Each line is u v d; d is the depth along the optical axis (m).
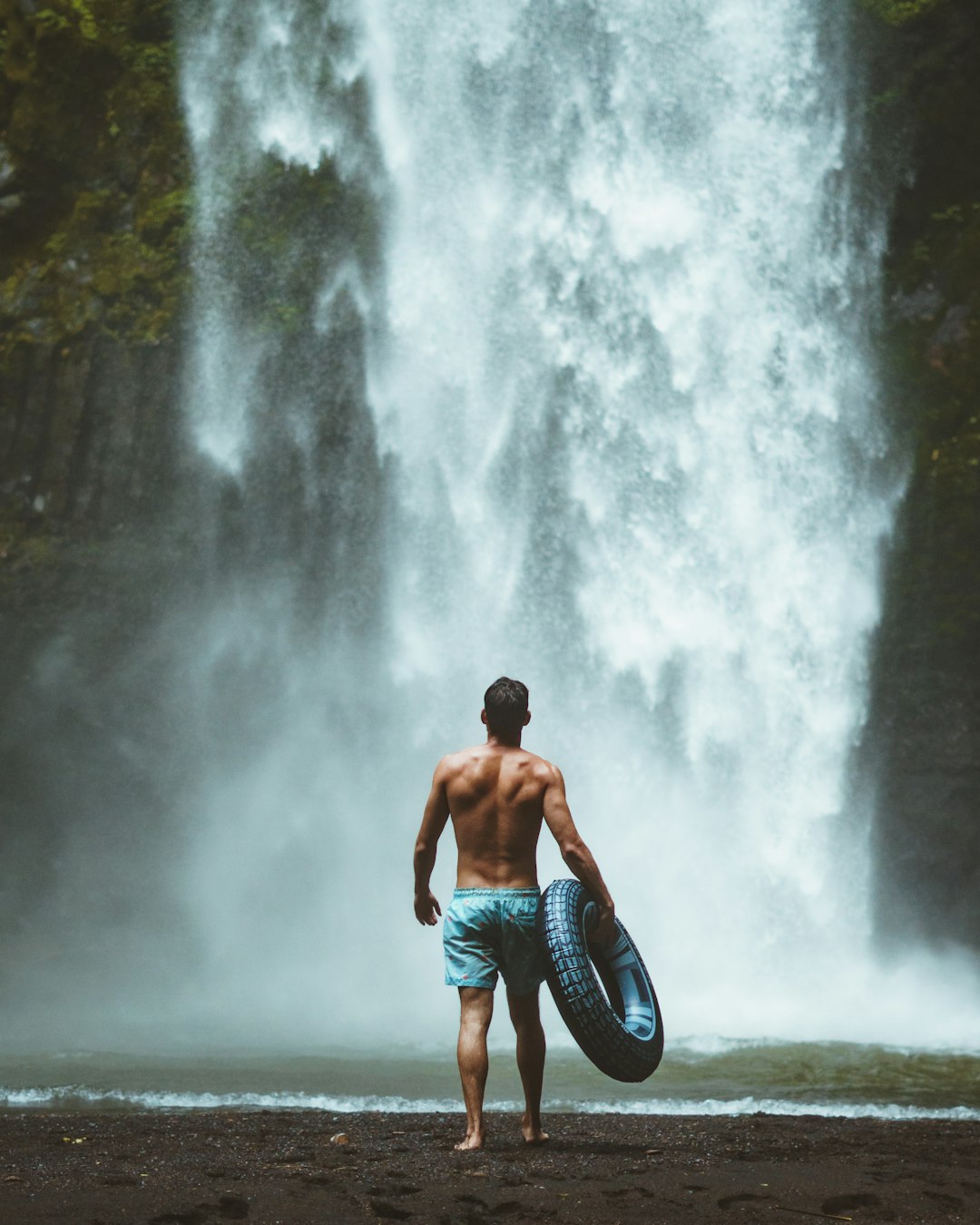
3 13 29.05
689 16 28.91
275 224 28.39
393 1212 5.14
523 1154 6.73
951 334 27.78
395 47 29.00
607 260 28.39
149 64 28.70
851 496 27.55
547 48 28.95
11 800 25.89
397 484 27.97
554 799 7.29
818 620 27.23
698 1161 6.56
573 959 6.98
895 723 26.78
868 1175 6.16
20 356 27.83
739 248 28.34
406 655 27.55
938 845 26.06
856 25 28.61
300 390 28.00
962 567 26.78
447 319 28.38
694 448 27.86
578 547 27.72
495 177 28.75
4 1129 7.80
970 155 28.33
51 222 28.91
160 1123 8.22
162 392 27.83
